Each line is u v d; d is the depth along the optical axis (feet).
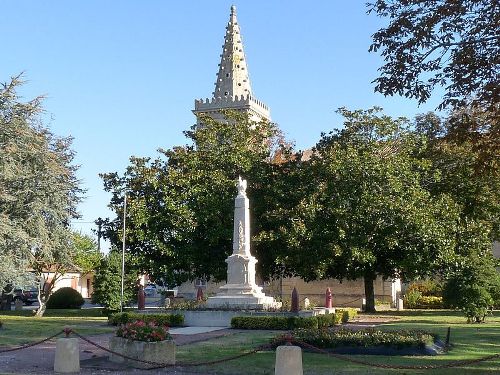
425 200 112.98
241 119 134.51
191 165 126.00
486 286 94.17
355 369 45.32
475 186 118.73
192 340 67.92
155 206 125.18
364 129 121.70
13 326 87.71
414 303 152.56
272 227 118.52
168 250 119.96
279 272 128.16
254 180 122.93
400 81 53.62
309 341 55.31
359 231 109.81
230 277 96.48
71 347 45.93
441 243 108.68
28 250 108.37
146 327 49.01
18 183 111.45
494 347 59.00
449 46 52.16
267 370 45.60
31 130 114.93
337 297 166.50
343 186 110.63
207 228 120.37
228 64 276.41
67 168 125.80
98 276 119.55
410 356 52.11
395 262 116.98
